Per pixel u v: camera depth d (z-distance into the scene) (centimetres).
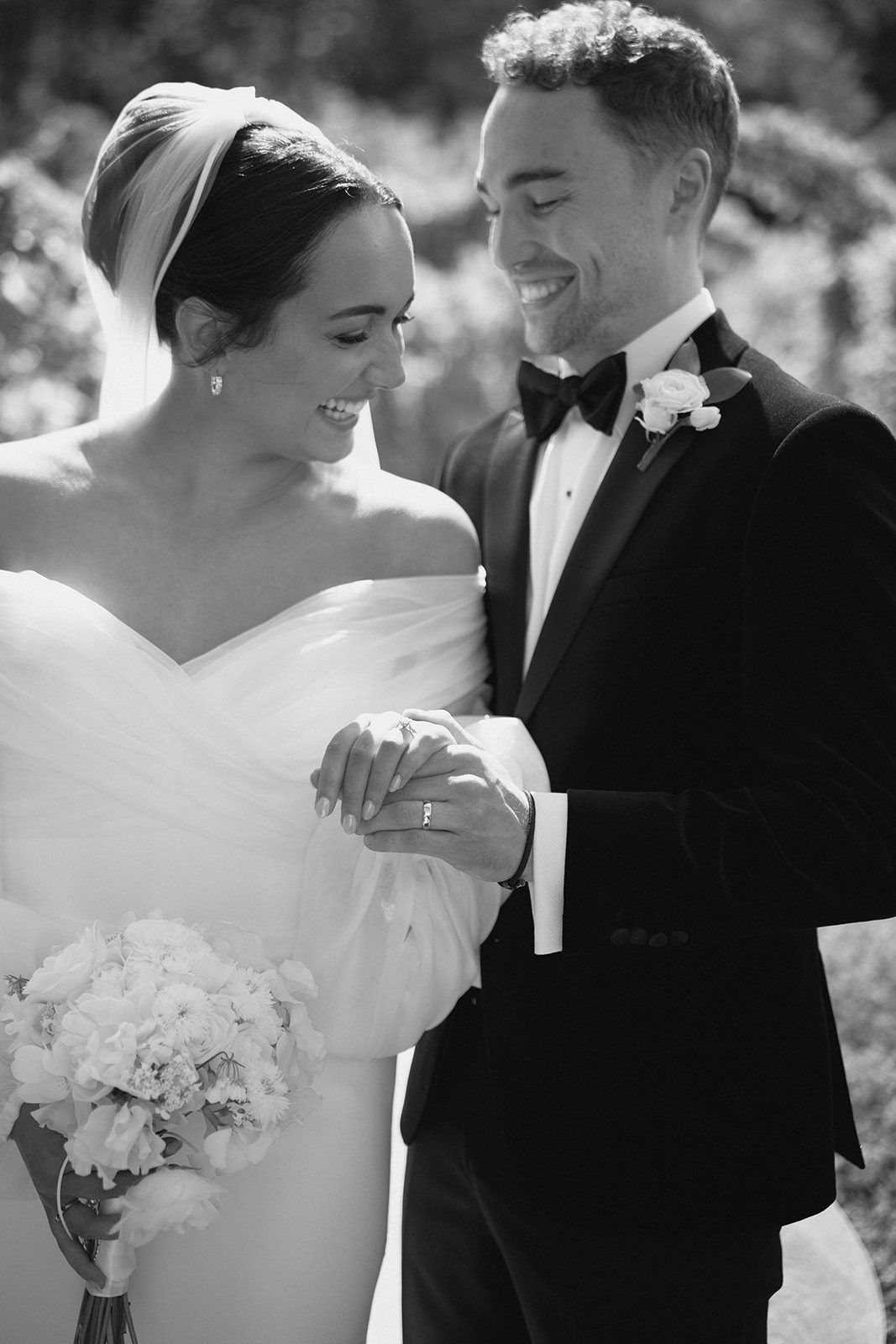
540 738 221
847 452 204
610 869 201
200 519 217
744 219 911
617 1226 210
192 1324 212
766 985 217
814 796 197
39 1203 211
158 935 193
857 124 1417
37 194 526
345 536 222
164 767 206
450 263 874
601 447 231
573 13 236
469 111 1328
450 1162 233
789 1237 295
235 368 206
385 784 192
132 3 1251
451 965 215
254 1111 184
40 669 205
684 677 212
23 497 215
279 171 200
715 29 1420
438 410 745
